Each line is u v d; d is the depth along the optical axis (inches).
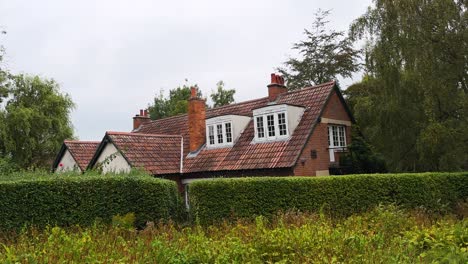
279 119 804.0
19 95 1341.0
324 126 817.5
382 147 859.4
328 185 607.2
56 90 1405.0
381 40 770.2
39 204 501.4
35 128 1305.4
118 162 868.0
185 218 595.2
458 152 740.0
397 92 766.5
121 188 547.5
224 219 537.3
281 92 941.2
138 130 1227.9
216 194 586.2
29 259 270.4
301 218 472.4
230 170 803.4
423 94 765.3
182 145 968.3
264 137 821.9
